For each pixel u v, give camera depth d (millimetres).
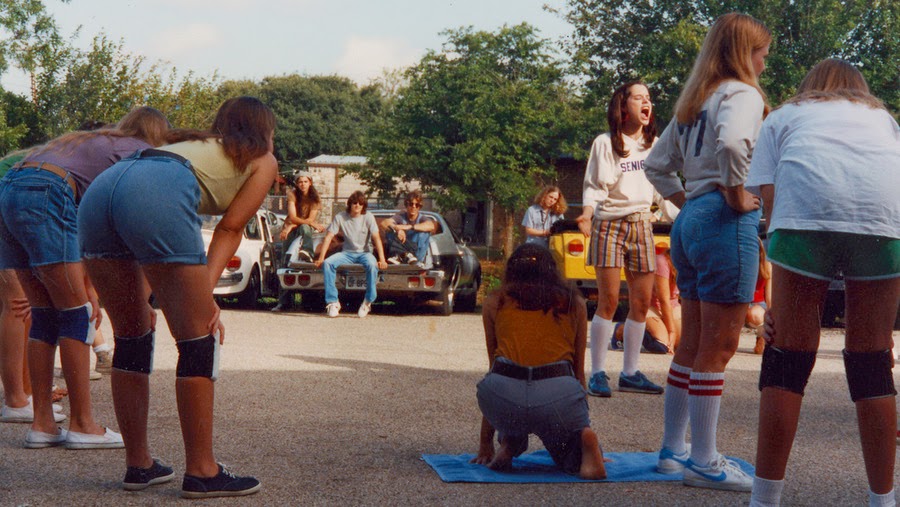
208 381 3510
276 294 14734
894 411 3107
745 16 3992
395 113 30438
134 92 28734
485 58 28500
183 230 3410
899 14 22750
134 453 3611
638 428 5164
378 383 6547
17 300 4840
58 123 28438
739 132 3771
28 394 5215
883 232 2994
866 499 3680
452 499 3564
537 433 3975
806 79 3453
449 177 29141
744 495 3754
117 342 3615
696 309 4070
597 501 3596
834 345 10055
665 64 23453
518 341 3998
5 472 3824
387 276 12781
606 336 6207
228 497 3523
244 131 3625
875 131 3115
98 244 3506
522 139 27578
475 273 14375
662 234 10734
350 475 3908
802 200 3064
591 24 26844
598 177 6168
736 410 5773
